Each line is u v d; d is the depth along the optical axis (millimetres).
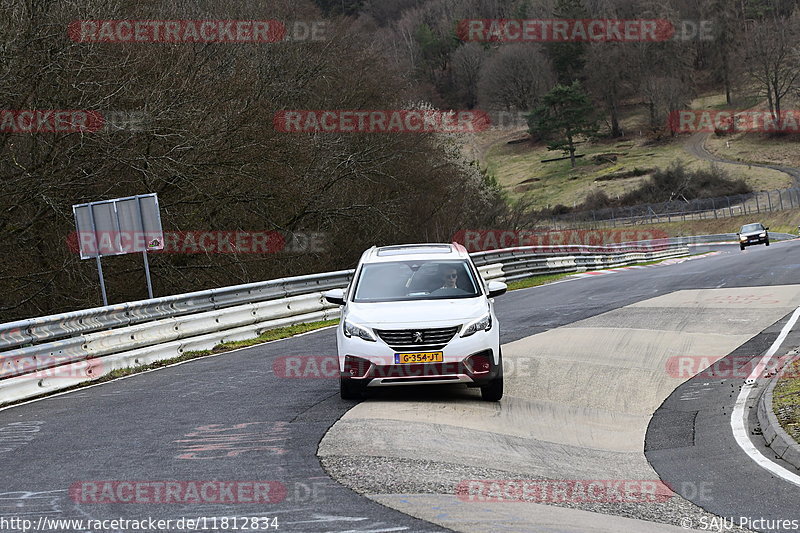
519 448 22625
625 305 54375
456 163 148500
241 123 73750
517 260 90875
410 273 30016
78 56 62375
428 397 28828
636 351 37469
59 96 62094
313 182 93188
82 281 68750
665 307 51844
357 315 27797
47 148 63250
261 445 22578
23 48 58062
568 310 53625
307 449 21938
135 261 73375
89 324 38125
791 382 28734
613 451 22859
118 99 65750
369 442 22453
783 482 19062
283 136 83312
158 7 76438
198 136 69812
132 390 33438
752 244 155000
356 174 97500
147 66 68250
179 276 76438
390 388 30500
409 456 21141
